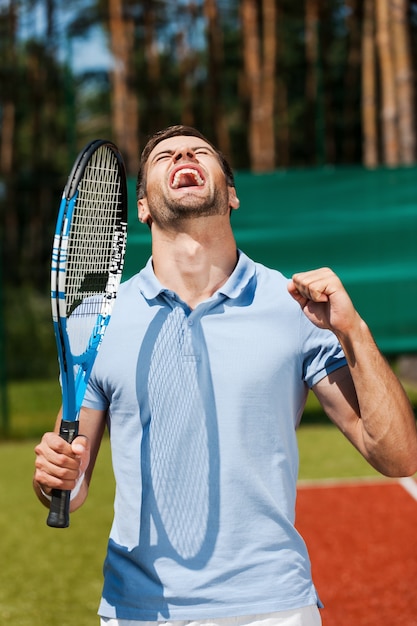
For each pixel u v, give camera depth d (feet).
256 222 36.45
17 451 36.47
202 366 8.81
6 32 95.04
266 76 68.08
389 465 8.77
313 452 33.71
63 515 8.46
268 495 8.65
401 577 19.70
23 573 20.92
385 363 8.63
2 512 26.63
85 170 8.91
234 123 112.16
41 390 50.24
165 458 8.72
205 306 8.98
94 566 21.40
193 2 85.61
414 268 36.63
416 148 52.95
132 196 31.35
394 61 54.29
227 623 8.48
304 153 114.73
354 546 22.07
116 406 9.00
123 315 9.22
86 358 8.89
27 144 111.04
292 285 8.68
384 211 36.60
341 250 36.58
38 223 92.32
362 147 109.50
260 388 8.76
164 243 9.27
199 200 8.98
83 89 107.14
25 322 60.80
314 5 80.84
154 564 8.61
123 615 8.67
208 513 8.59
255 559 8.54
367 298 36.68
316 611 8.91
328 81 91.97
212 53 77.41
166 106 105.91
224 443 8.66
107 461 33.63
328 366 9.00
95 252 9.56
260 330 8.93
